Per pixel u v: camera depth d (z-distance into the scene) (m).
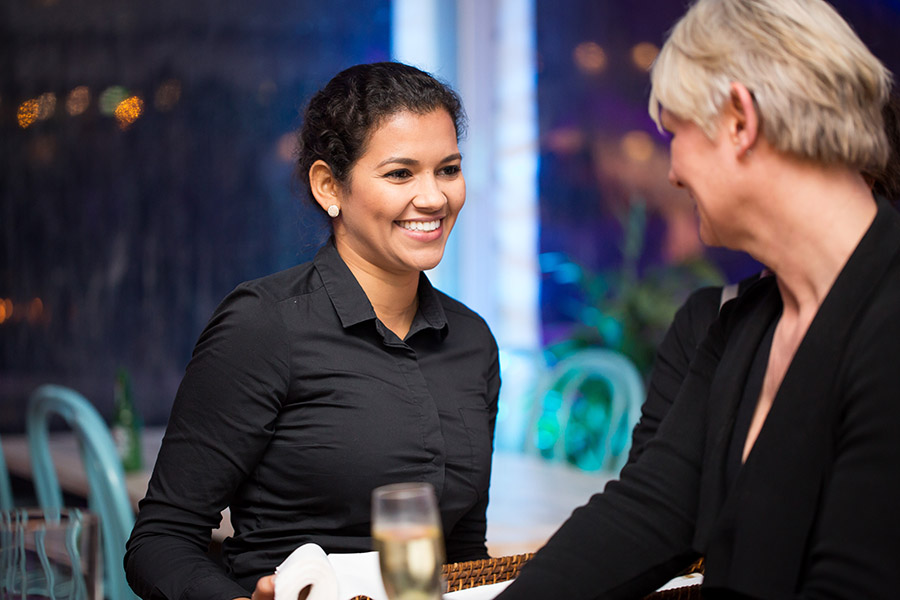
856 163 1.57
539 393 5.15
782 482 1.54
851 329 1.51
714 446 1.77
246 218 7.40
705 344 1.95
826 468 1.52
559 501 3.75
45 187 6.95
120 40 7.11
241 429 2.23
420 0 7.96
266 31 7.44
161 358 7.18
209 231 7.31
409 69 2.38
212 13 7.31
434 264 2.36
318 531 2.28
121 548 3.35
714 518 1.71
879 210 1.57
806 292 1.64
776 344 1.74
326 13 7.62
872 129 1.57
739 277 7.16
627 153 7.78
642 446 2.30
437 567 1.41
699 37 1.63
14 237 6.89
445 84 2.43
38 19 6.94
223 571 2.23
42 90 6.95
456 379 2.49
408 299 2.47
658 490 1.88
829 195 1.58
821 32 1.55
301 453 2.26
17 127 6.90
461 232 8.17
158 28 7.19
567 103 7.93
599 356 4.89
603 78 7.87
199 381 2.25
